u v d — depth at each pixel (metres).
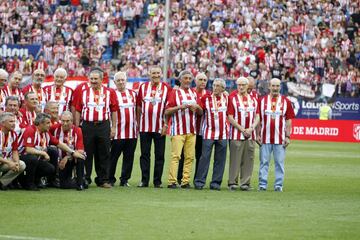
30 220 22.34
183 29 80.06
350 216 24.12
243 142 31.78
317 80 72.62
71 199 26.83
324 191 31.39
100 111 30.94
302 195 29.78
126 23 82.38
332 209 25.67
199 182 31.78
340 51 74.88
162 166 32.34
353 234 21.05
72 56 77.94
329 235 20.83
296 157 49.81
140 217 23.17
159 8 82.25
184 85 32.00
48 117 29.38
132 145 32.44
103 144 31.08
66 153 29.91
